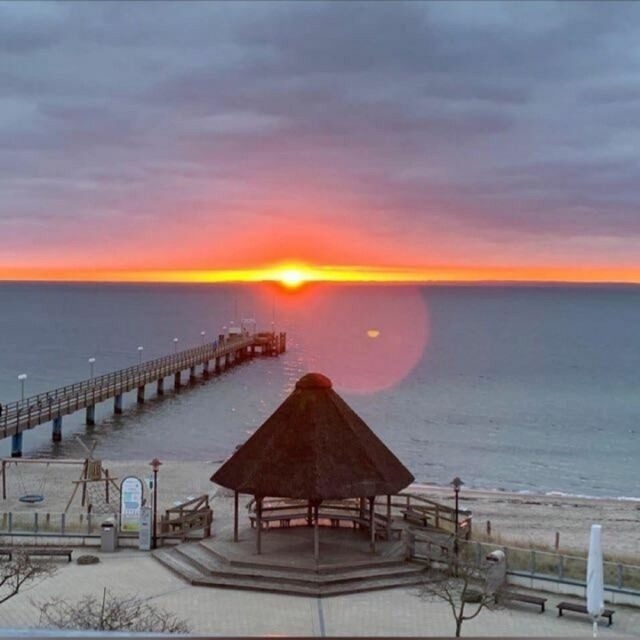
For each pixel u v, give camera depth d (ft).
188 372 329.11
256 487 76.84
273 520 84.79
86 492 118.93
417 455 180.24
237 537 82.69
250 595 70.85
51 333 550.36
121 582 74.64
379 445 82.58
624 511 122.31
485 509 120.67
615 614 67.87
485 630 63.10
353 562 74.79
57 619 61.57
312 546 80.23
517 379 325.42
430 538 79.10
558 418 233.35
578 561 77.71
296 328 629.92
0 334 535.19
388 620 64.75
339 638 11.98
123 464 150.20
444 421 225.35
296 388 81.97
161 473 140.67
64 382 315.17
